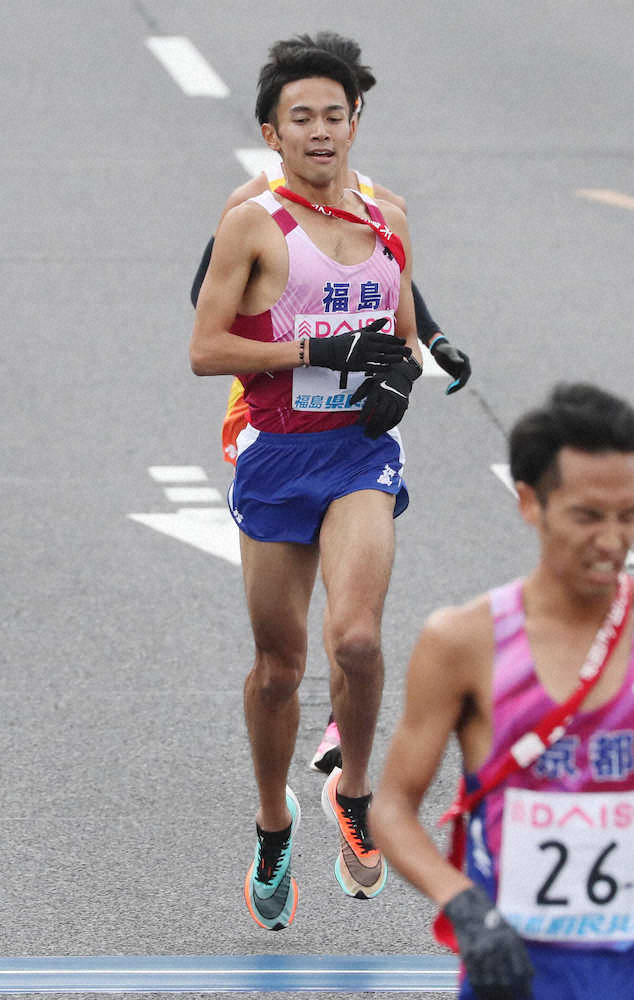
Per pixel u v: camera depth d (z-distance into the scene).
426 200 47.97
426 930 17.41
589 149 53.03
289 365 16.44
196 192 47.72
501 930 10.06
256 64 60.53
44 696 22.75
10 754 21.14
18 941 16.97
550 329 39.00
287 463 16.86
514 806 10.63
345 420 16.91
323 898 18.08
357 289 16.70
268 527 16.97
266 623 16.97
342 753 17.34
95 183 48.22
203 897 18.02
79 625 24.98
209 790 20.41
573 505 10.26
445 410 34.22
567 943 10.71
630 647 10.65
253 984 16.12
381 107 56.66
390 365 16.61
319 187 16.75
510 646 10.62
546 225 46.41
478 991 10.06
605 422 10.22
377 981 16.23
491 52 64.12
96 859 18.75
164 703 22.66
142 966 16.47
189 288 40.91
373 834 11.02
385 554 16.47
